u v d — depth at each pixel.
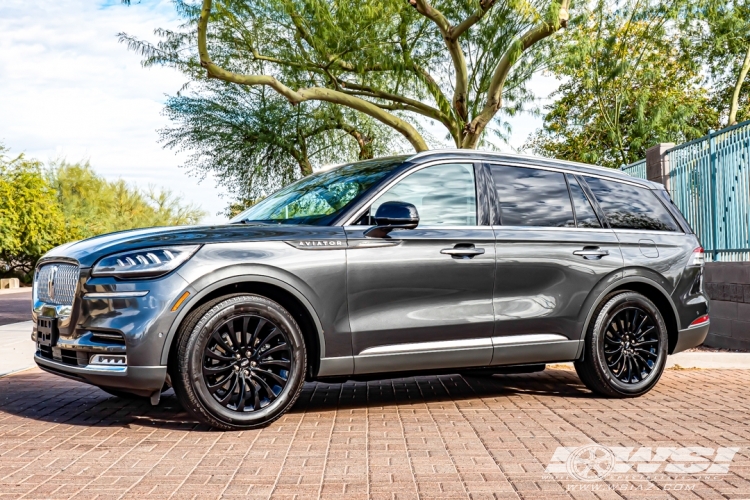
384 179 5.55
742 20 25.92
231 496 3.55
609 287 6.16
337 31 17.50
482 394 6.47
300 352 5.09
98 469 4.02
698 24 25.06
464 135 17.28
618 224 6.39
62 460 4.21
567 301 5.98
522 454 4.33
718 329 10.21
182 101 22.06
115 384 4.81
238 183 22.86
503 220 5.84
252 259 4.94
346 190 5.64
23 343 9.55
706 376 7.51
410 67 18.14
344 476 3.88
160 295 4.73
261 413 4.98
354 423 5.22
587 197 6.31
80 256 4.97
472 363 5.64
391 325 5.34
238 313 4.90
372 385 7.02
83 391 6.62
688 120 29.98
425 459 4.21
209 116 21.83
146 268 4.75
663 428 5.03
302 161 22.72
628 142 28.45
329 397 6.35
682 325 6.55
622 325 6.25
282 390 5.04
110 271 4.79
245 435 4.83
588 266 6.07
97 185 52.84
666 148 11.97
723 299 10.07
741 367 8.12
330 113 21.17
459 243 5.57
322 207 5.57
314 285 5.11
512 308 5.76
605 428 5.03
